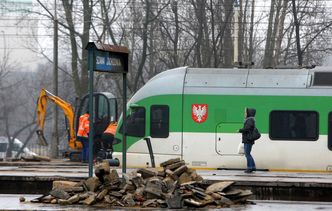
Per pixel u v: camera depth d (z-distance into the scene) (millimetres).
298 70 70938
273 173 61844
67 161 92000
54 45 116375
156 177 39594
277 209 37656
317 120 69875
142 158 71250
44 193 49250
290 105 70062
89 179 38812
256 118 70312
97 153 86812
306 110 69938
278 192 47312
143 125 71562
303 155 69875
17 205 37688
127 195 37969
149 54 126750
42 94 94562
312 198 47031
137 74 125750
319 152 69688
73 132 92188
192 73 71875
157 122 71375
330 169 69625
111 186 38500
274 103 70312
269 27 126312
